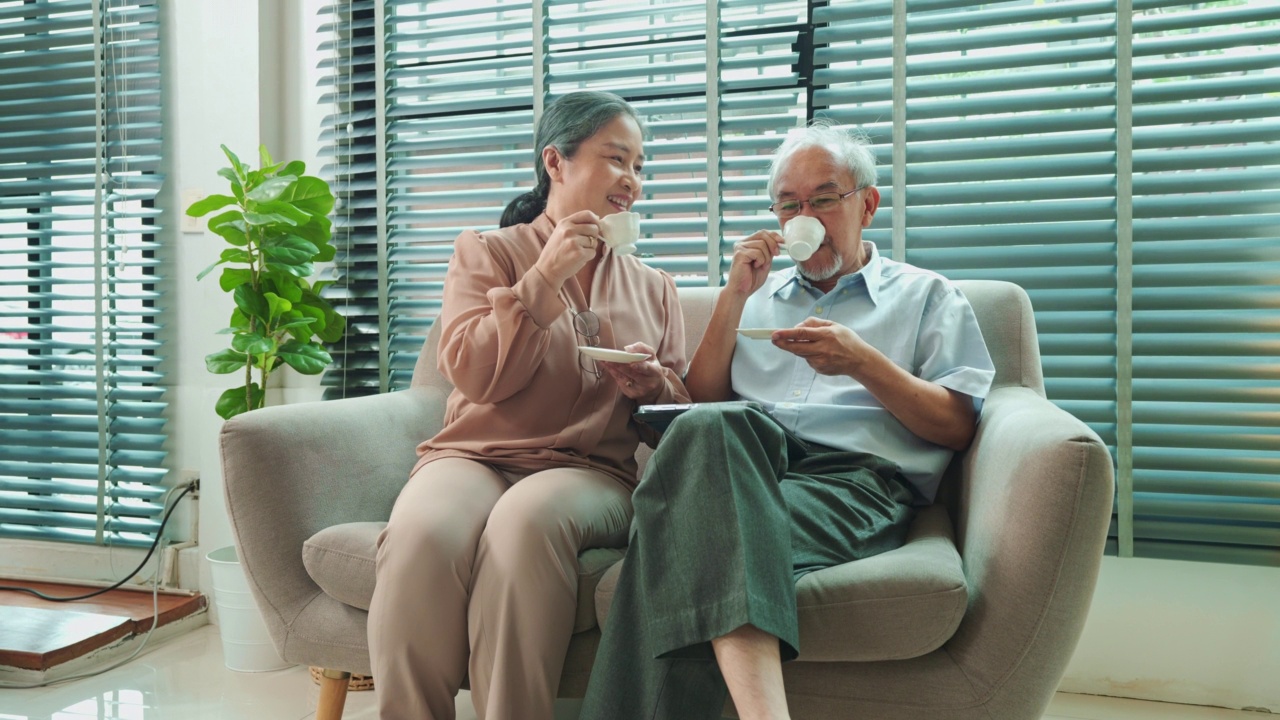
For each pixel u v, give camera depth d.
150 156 2.69
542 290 1.54
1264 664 1.92
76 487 2.79
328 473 1.61
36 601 2.56
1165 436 1.96
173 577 2.64
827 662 1.28
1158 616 1.99
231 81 2.59
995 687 1.23
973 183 2.11
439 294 2.52
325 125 2.60
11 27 2.79
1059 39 2.02
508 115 2.43
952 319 1.67
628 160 1.73
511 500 1.40
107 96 2.72
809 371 1.72
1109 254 2.00
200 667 2.23
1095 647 2.03
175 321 2.68
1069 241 2.02
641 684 1.24
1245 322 1.92
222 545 2.56
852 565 1.28
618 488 1.60
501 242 1.72
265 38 2.60
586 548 1.45
